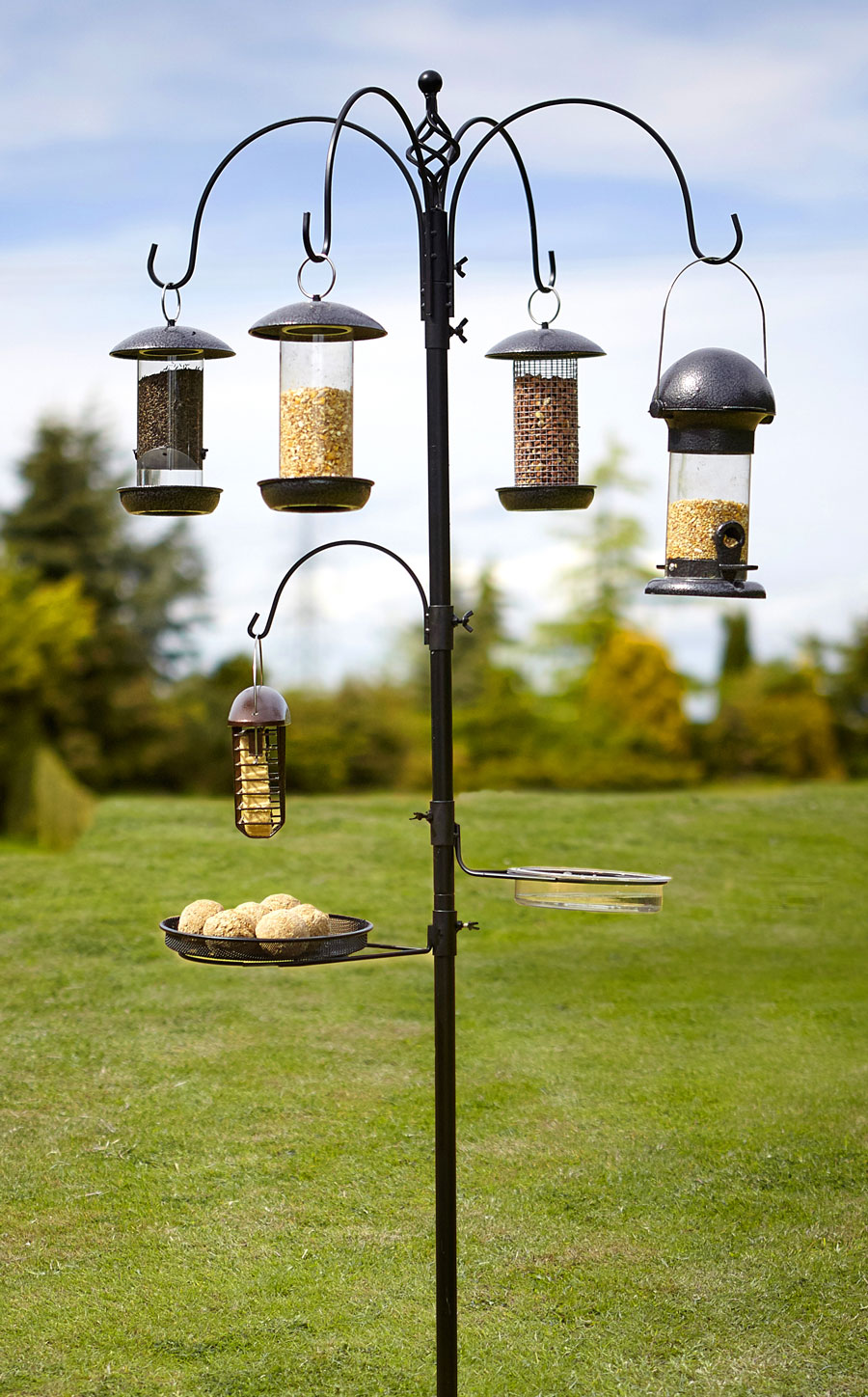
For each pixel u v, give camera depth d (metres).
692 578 3.61
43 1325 3.74
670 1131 5.14
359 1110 5.37
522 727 19.41
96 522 22.53
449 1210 3.04
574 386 3.78
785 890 9.62
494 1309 3.83
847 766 19.00
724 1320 3.77
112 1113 5.34
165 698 20.83
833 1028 6.48
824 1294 3.90
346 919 3.53
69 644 19.78
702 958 7.85
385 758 18.30
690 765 19.09
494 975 7.41
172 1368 3.52
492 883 9.60
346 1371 3.51
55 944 7.87
